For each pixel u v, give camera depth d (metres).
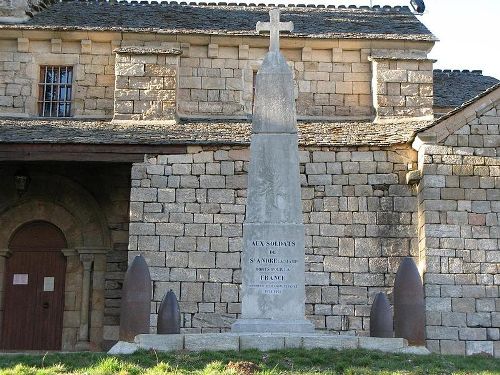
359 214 19.34
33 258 21.44
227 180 19.52
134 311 13.62
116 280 21.03
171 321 14.34
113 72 23.23
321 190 19.50
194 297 18.92
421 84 22.92
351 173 19.56
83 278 21.14
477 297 18.30
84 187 21.53
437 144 18.95
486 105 19.14
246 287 13.59
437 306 18.22
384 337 14.16
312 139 20.00
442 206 18.69
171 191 19.41
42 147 19.19
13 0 23.80
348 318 18.84
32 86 23.05
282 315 13.51
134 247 19.08
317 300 18.92
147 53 22.55
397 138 19.86
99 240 21.28
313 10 26.03
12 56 23.16
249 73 23.28
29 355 13.55
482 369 12.94
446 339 18.06
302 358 12.34
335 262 19.11
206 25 23.81
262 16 24.95
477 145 18.98
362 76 23.34
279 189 13.88
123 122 22.09
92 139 19.56
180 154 19.59
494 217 18.69
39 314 21.12
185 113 22.95
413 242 19.17
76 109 22.98
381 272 19.06
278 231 13.73
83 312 20.89
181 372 11.59
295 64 23.41
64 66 23.28
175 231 19.23
